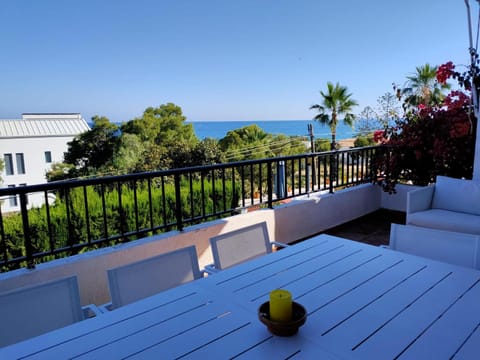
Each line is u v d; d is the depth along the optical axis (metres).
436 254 1.90
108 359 1.02
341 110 17.33
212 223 3.29
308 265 1.67
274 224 3.78
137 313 1.27
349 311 1.24
